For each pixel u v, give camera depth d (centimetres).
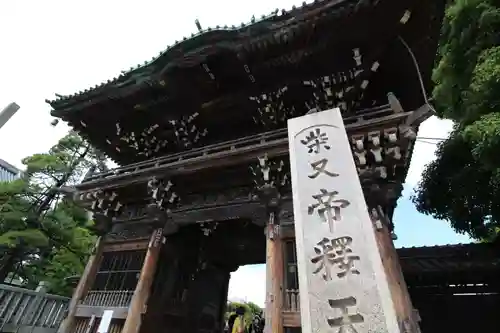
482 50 1078
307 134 635
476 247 1176
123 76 1237
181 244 1188
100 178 1230
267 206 927
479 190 1328
